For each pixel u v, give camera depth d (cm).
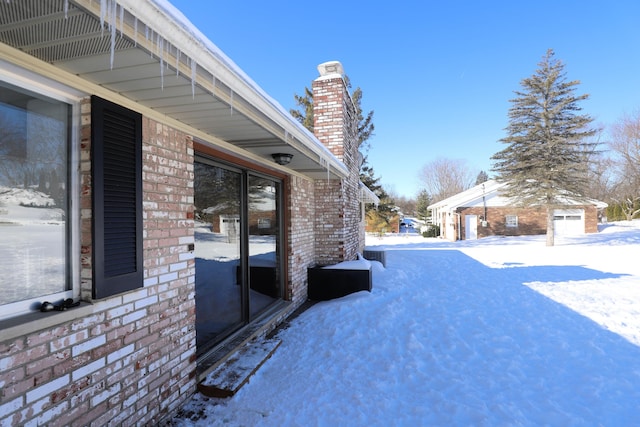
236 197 434
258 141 360
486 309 546
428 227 2836
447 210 2395
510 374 331
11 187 172
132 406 227
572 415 262
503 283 757
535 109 1841
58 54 167
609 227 2273
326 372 341
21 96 176
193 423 256
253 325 445
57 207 194
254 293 481
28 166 180
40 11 130
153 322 248
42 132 186
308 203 664
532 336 427
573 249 1463
